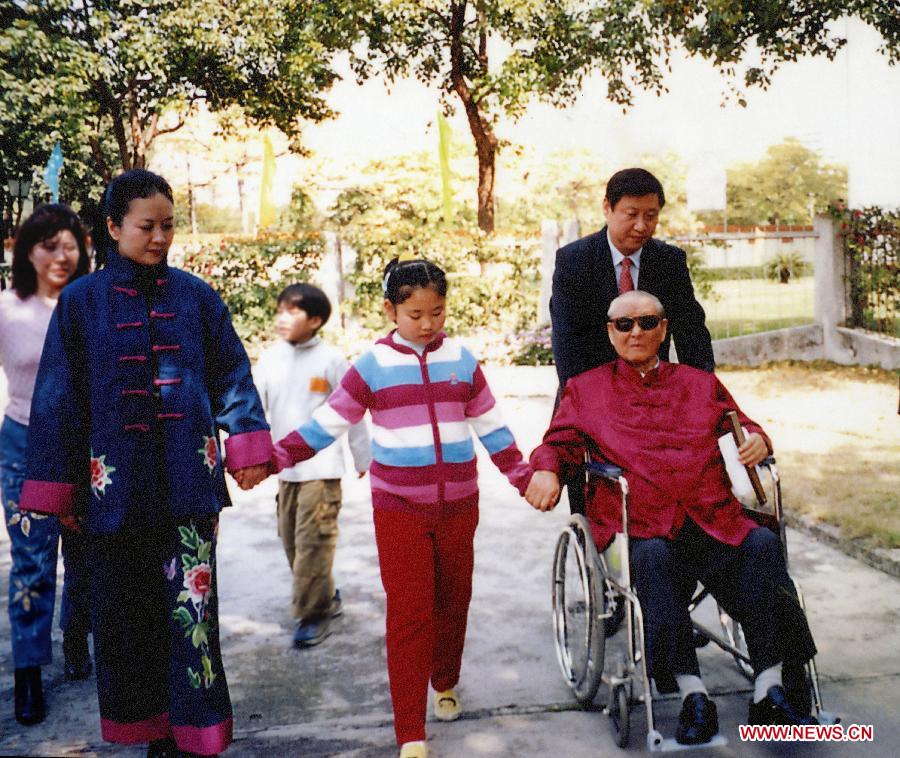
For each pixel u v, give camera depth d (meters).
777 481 3.13
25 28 17.50
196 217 46.28
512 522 5.67
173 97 20.17
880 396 8.97
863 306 11.16
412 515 3.00
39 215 3.34
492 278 12.94
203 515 2.70
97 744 3.12
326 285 13.27
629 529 3.09
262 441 2.82
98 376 2.63
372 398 3.06
